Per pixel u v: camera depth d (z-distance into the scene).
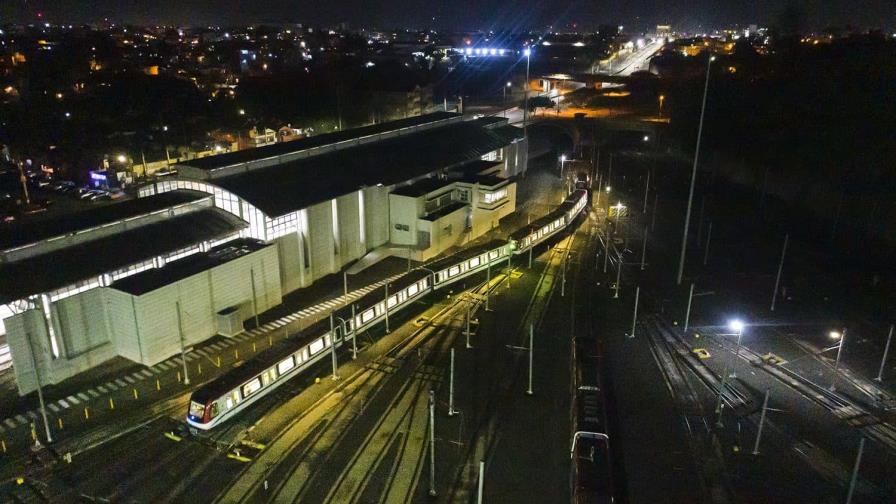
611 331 53.22
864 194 82.81
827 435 39.06
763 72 151.88
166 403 41.91
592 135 141.62
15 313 42.47
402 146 83.19
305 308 57.47
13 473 34.91
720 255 73.00
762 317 56.12
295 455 36.69
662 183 108.12
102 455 36.59
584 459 33.12
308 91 155.50
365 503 32.66
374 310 52.75
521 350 49.81
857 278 65.94
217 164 61.47
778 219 87.81
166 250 50.31
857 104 111.06
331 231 64.50
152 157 107.81
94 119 117.81
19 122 110.00
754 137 115.00
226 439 38.19
